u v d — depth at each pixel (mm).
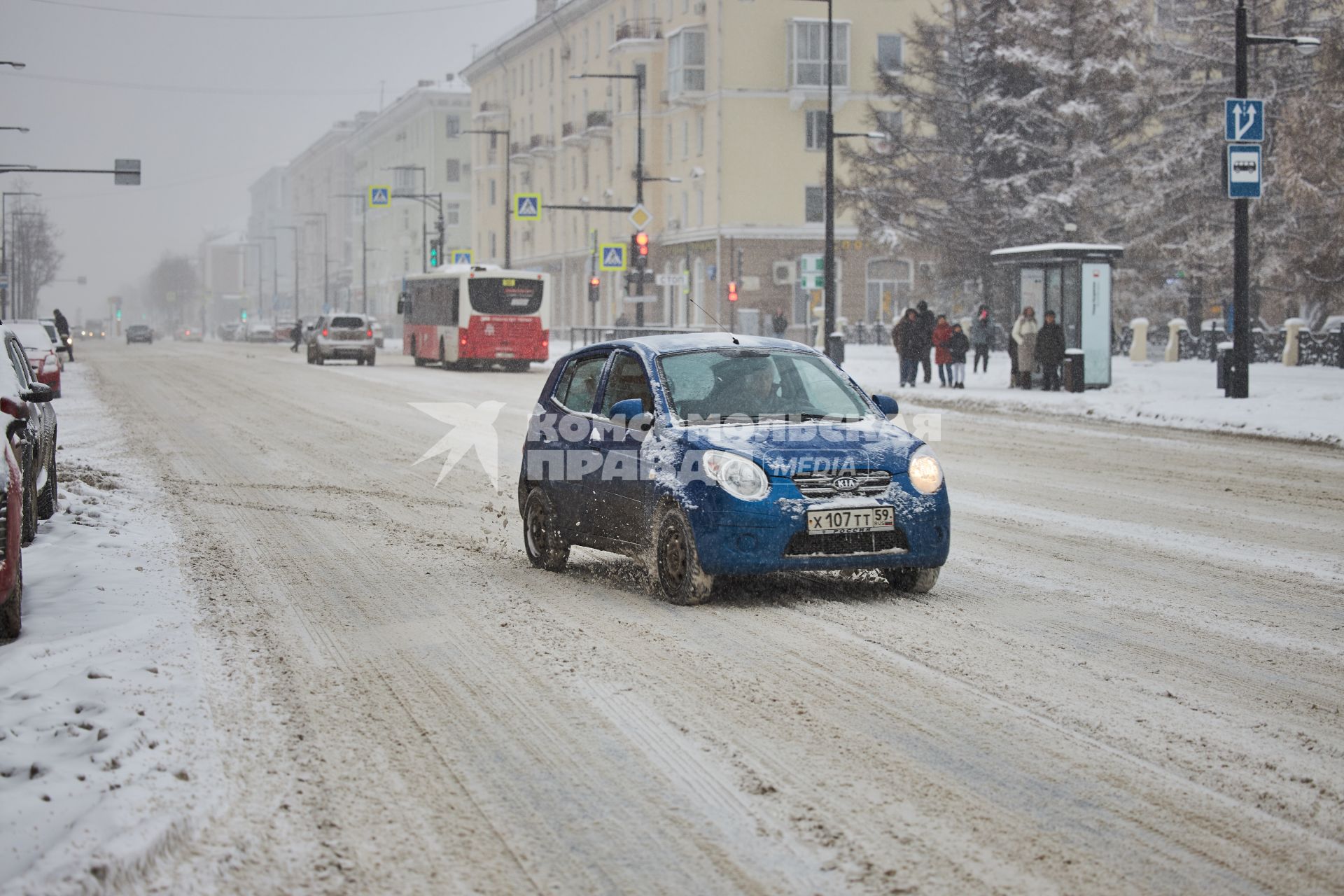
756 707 6828
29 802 5270
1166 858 4848
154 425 26016
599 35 84562
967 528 13188
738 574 9250
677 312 75625
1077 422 26312
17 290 119125
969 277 55688
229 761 5977
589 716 6707
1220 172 51781
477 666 7770
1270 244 49844
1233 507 14734
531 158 96688
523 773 5852
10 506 8305
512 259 102938
